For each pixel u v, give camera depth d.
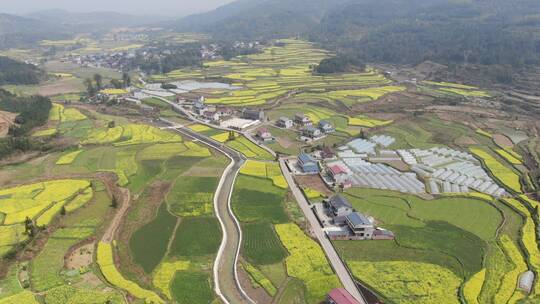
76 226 86.25
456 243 83.19
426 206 98.81
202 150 134.50
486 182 113.25
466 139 151.75
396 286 69.38
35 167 119.50
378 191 106.38
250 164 121.69
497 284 70.38
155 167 119.88
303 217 91.94
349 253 78.88
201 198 100.56
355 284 69.88
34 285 67.69
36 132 150.38
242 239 83.19
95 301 64.25
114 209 94.06
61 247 78.75
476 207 98.88
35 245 78.44
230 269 74.75
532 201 100.12
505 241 83.88
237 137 149.50
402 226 89.31
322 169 118.56
